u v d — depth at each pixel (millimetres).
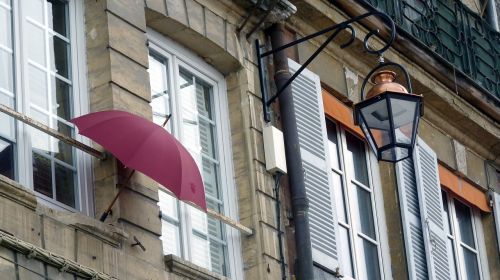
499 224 25469
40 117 18359
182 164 18266
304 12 22500
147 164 18078
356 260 22281
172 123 20172
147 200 18734
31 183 17922
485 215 25641
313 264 21031
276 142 21109
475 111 25500
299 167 21234
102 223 17938
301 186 21172
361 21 23266
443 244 23828
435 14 25281
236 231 20438
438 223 23844
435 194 24000
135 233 18422
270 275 20281
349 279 21891
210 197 20375
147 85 19422
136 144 18125
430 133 24938
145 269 18344
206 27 20750
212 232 20125
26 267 16844
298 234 20953
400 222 23141
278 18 21703
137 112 19125
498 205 25641
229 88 21188
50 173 18172
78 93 18891
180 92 20453
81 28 19234
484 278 25172
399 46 24094
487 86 25984
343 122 22922
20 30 18484
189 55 20797
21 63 18344
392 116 20250
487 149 25969
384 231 23047
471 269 25078
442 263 23656
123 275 18031
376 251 22812
